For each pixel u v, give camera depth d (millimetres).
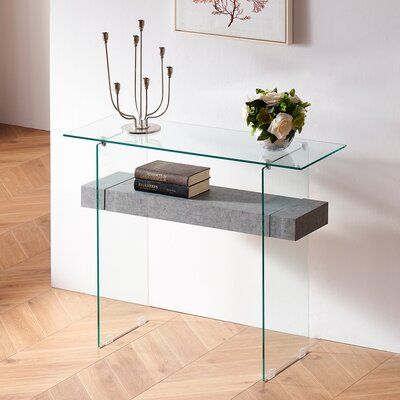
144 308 5164
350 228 4801
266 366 4570
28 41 8586
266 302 4535
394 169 4641
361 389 4496
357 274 4840
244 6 4754
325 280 4914
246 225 4469
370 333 4883
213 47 4918
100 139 4656
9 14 8625
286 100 4457
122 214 4941
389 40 4512
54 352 4867
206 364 4746
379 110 4605
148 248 5273
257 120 4449
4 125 8906
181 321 5195
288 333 4707
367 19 4531
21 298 5484
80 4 5184
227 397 4441
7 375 4645
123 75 5176
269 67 4812
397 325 4812
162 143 4598
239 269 5090
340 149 4543
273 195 4465
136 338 5012
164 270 5285
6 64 8781
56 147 5441
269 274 4582
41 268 5891
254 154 4449
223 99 4965
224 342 4965
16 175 7531
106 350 4891
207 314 5238
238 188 4992
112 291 4957
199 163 5047
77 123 5359
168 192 4637
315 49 4676
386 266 4770
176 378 4621
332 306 4930
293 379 4594
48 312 5309
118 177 4828
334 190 4785
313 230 4512
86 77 5270
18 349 4898
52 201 5527
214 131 4809
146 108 4809
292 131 4484
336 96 4684
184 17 4902
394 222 4703
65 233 5531
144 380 4602
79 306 5395
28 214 6738
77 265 5543
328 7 4602
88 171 5375
